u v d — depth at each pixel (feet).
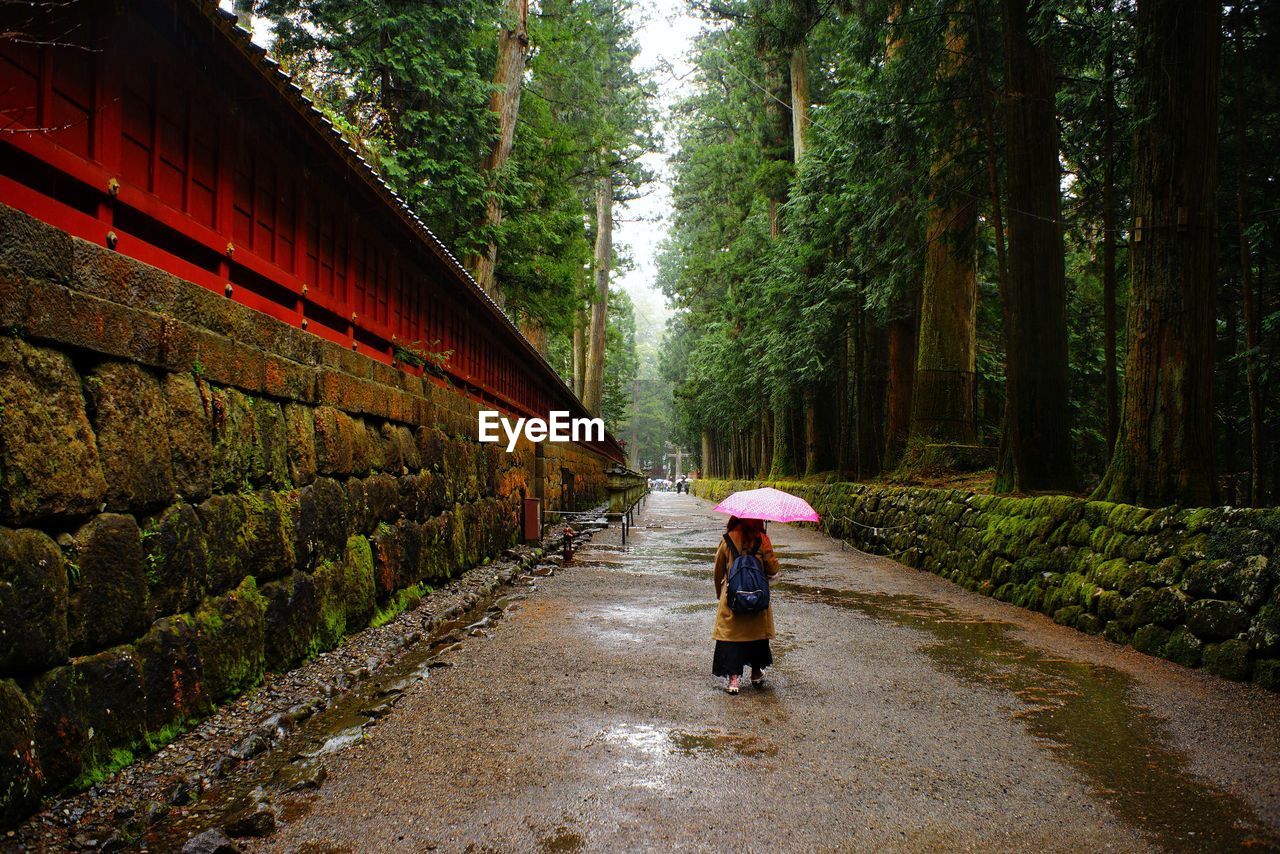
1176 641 20.42
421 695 17.16
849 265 58.75
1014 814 11.15
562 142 70.59
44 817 9.90
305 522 18.47
